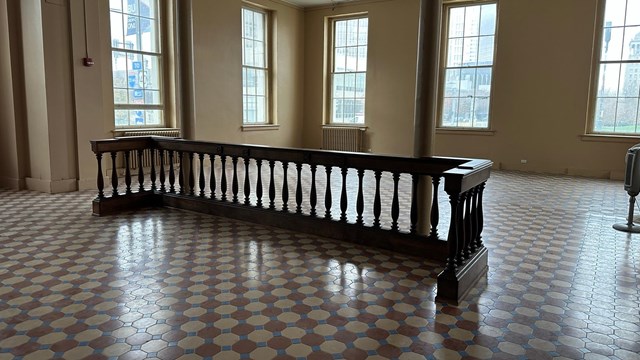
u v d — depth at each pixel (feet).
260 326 10.93
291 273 14.33
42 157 26.58
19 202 23.89
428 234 17.44
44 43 25.50
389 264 15.24
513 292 13.10
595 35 35.09
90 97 27.76
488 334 10.69
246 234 18.45
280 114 46.03
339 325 11.03
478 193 14.34
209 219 20.74
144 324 10.95
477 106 40.40
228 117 40.09
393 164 16.17
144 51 33.60
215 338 10.35
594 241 18.17
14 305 11.87
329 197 18.12
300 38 47.44
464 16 40.11
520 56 37.76
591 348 10.12
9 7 26.04
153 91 34.58
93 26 27.61
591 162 35.91
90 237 17.79
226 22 38.96
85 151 27.71
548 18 36.35
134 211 22.15
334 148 46.88
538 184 31.76
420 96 16.99
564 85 36.35
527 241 18.12
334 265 15.08
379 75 44.09
